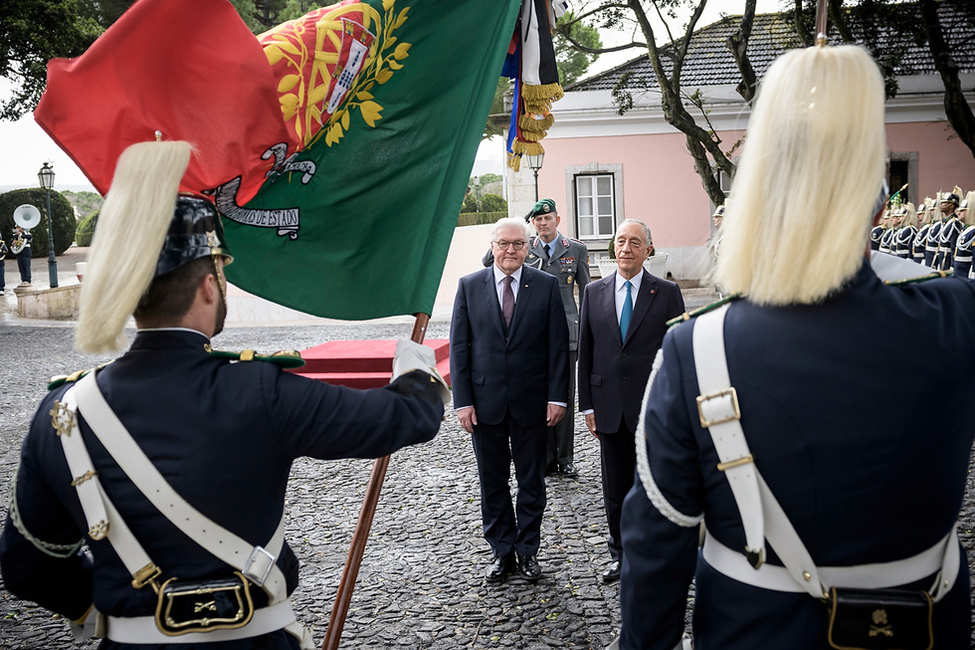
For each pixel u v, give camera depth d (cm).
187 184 172
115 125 160
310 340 1381
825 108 120
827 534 121
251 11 2170
